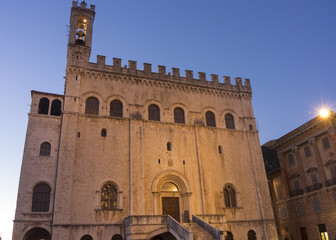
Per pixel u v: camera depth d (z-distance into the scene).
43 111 39.81
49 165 36.12
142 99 43.22
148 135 41.28
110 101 41.44
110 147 38.75
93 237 33.81
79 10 45.06
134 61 44.91
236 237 40.06
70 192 34.66
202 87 47.91
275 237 42.03
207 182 41.50
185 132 43.69
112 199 36.56
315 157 47.31
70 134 37.31
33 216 33.31
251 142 47.34
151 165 39.75
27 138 36.47
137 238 31.67
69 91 39.59
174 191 40.31
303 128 49.34
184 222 38.47
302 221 49.00
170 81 46.00
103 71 42.47
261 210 42.97
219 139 45.41
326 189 44.41
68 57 41.41
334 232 42.53
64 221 33.19
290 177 52.25
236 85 51.19
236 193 43.03
